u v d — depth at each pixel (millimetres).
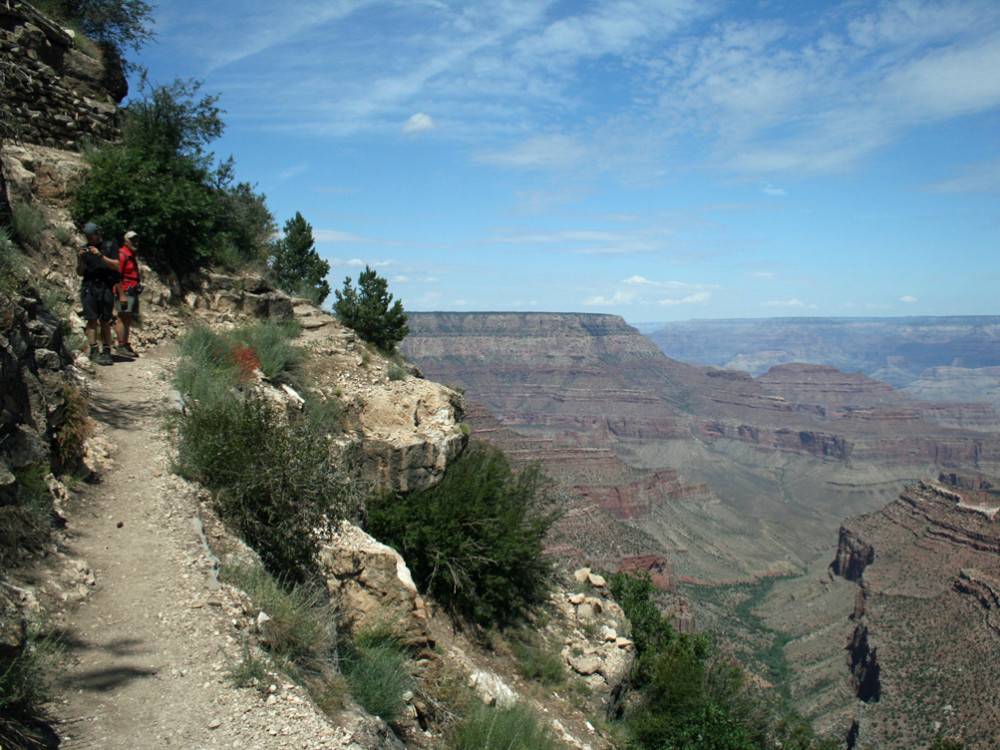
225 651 6316
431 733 9703
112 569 7211
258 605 7293
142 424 10625
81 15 22719
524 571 17578
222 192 21594
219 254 20125
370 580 11016
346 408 17328
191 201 18172
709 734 17453
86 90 20828
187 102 20719
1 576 6121
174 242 18234
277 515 9391
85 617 6391
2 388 7484
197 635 6445
